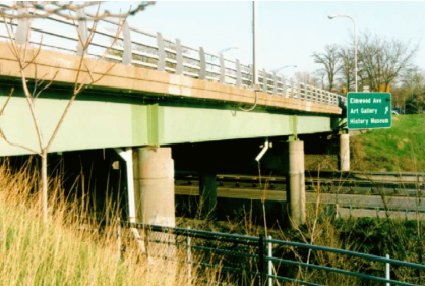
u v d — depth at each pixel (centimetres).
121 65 996
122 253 873
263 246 842
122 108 1155
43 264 609
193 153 3075
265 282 850
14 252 574
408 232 1481
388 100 2069
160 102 1281
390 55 8219
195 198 2928
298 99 2509
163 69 1220
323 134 4225
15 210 741
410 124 5159
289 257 1450
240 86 1858
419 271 1147
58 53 816
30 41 765
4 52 710
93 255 709
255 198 3278
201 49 1473
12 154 839
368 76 8419
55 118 933
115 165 1248
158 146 1255
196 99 1402
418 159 4019
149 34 1156
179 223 2175
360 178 3603
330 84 9062
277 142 2764
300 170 2689
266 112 2219
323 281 1105
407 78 8162
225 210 3097
